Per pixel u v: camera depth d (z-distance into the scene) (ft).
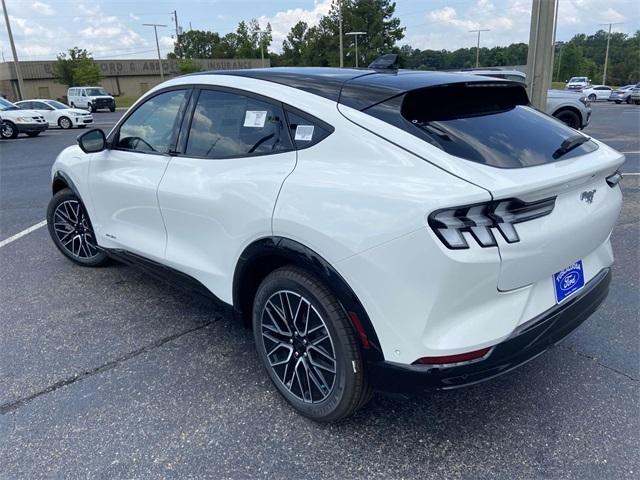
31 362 10.28
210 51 303.27
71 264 15.88
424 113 7.63
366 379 7.52
